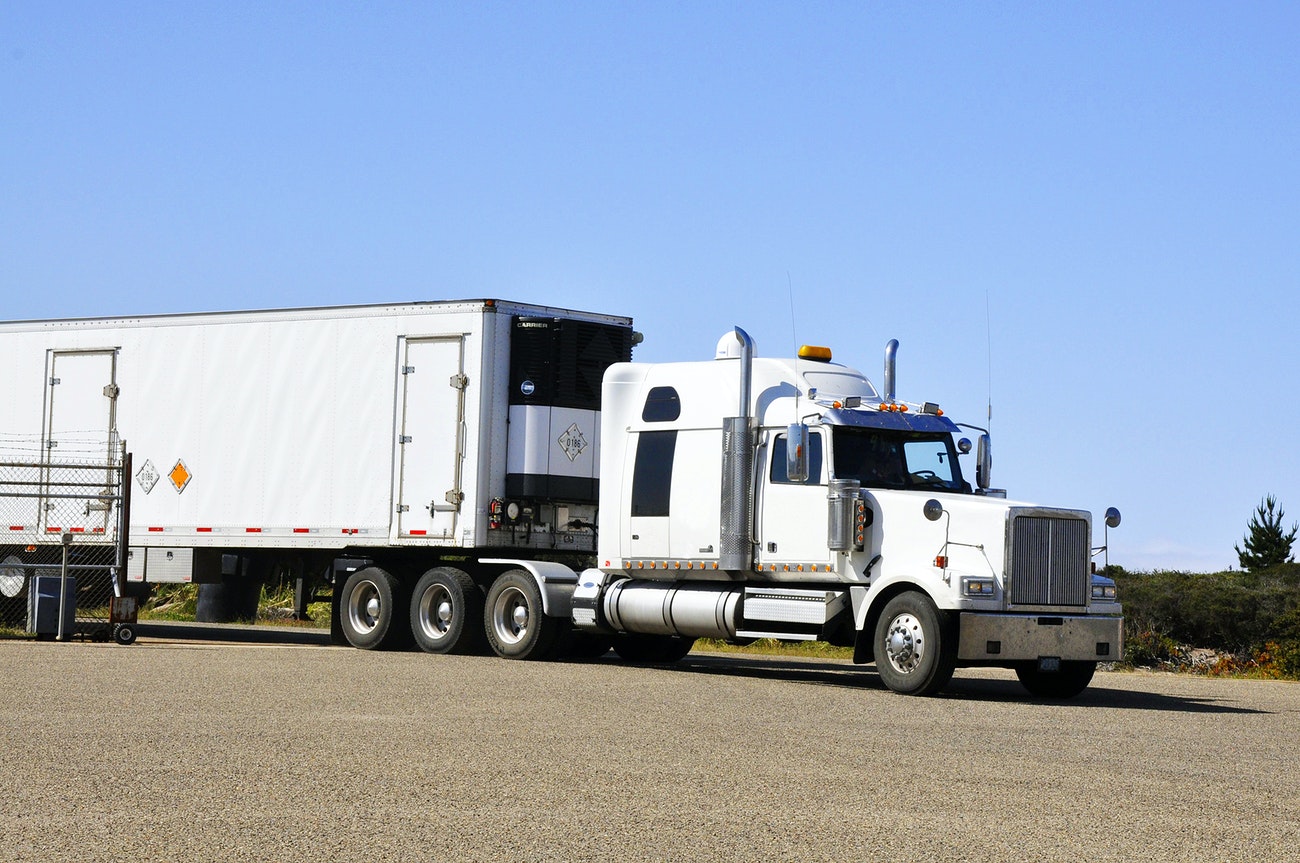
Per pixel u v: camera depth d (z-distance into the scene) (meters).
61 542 21.84
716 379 17.23
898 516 15.61
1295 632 25.45
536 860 6.33
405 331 20.08
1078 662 15.75
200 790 7.85
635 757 9.40
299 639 23.42
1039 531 15.12
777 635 16.47
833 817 7.44
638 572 17.80
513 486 19.52
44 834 6.65
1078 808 7.89
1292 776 9.44
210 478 21.42
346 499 20.33
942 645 14.71
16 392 23.00
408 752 9.38
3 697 12.24
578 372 19.81
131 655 17.16
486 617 19.11
